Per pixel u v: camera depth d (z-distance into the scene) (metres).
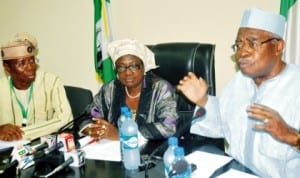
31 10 2.95
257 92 1.51
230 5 2.27
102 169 1.33
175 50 1.95
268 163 1.42
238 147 1.53
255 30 1.35
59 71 2.98
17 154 1.40
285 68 1.47
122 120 1.39
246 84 1.57
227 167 1.30
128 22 2.62
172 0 2.43
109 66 2.52
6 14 3.06
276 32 1.36
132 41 1.77
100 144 1.61
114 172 1.30
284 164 1.40
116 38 2.67
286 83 1.44
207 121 1.61
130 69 1.74
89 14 2.73
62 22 2.85
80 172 1.32
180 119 1.74
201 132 1.65
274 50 1.38
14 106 2.02
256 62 1.37
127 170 1.31
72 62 2.91
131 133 1.33
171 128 1.62
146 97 1.78
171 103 1.73
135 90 1.83
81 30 2.80
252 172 1.25
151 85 1.80
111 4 2.63
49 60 2.99
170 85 1.81
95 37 2.56
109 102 1.91
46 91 2.06
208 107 1.58
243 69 1.41
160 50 1.99
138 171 1.29
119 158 1.43
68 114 2.01
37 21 2.95
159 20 2.51
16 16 3.02
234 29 2.29
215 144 1.62
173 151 1.19
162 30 2.52
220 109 1.62
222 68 2.39
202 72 1.87
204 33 2.39
